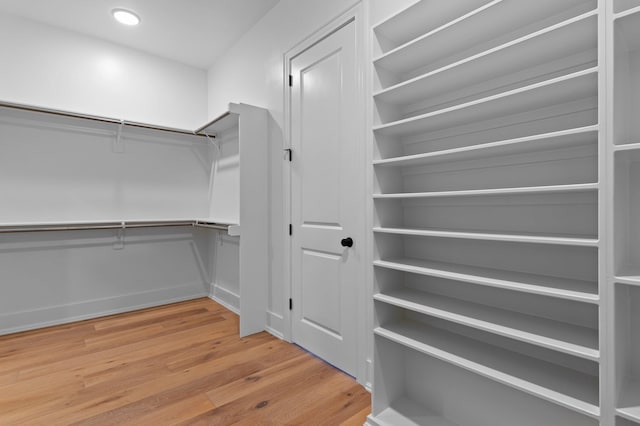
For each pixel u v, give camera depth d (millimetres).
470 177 1405
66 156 2801
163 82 3314
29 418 1501
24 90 2611
